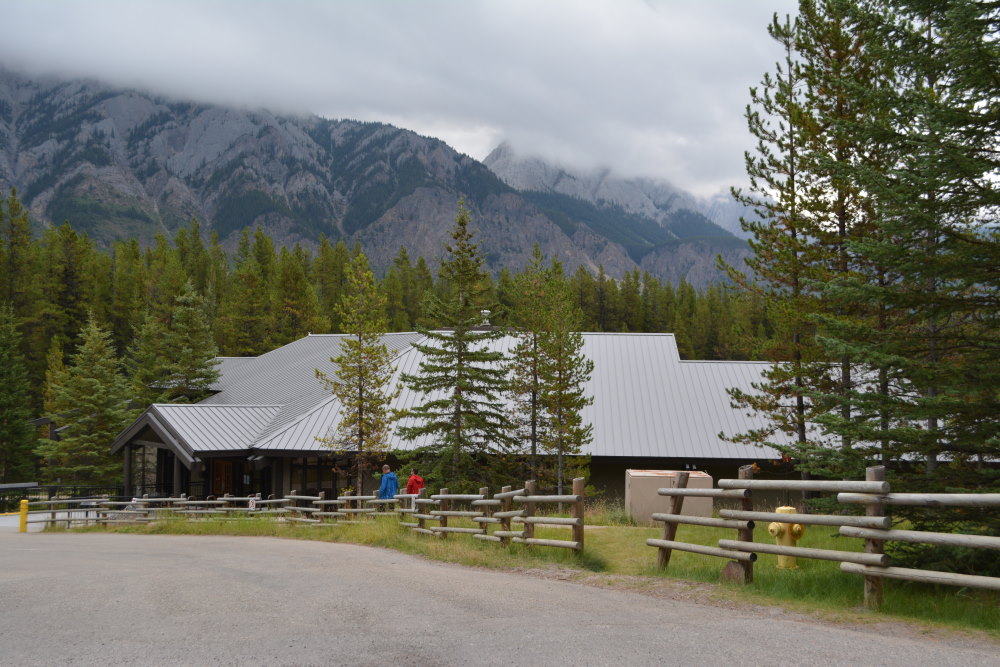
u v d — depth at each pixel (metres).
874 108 11.23
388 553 14.89
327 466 32.06
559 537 14.93
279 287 80.06
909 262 10.30
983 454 10.50
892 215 10.33
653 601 8.61
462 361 27.81
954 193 10.18
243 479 34.53
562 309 28.78
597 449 29.77
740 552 9.55
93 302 81.12
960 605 8.04
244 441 32.34
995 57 9.55
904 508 9.90
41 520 28.03
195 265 106.88
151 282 90.44
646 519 19.84
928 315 10.75
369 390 28.91
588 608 8.17
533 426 28.33
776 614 7.76
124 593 9.49
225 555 14.77
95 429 46.97
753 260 20.27
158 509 27.59
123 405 47.72
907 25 10.80
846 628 7.07
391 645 6.53
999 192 9.77
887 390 12.62
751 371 34.62
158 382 47.44
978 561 9.01
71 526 28.89
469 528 16.89
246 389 43.53
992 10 9.88
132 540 20.98
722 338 100.62
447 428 27.42
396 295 101.12
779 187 19.64
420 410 27.48
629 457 29.44
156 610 8.30
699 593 8.98
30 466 54.44
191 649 6.51
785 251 18.67
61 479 48.78
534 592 9.27
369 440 28.25
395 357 36.28
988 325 10.57
